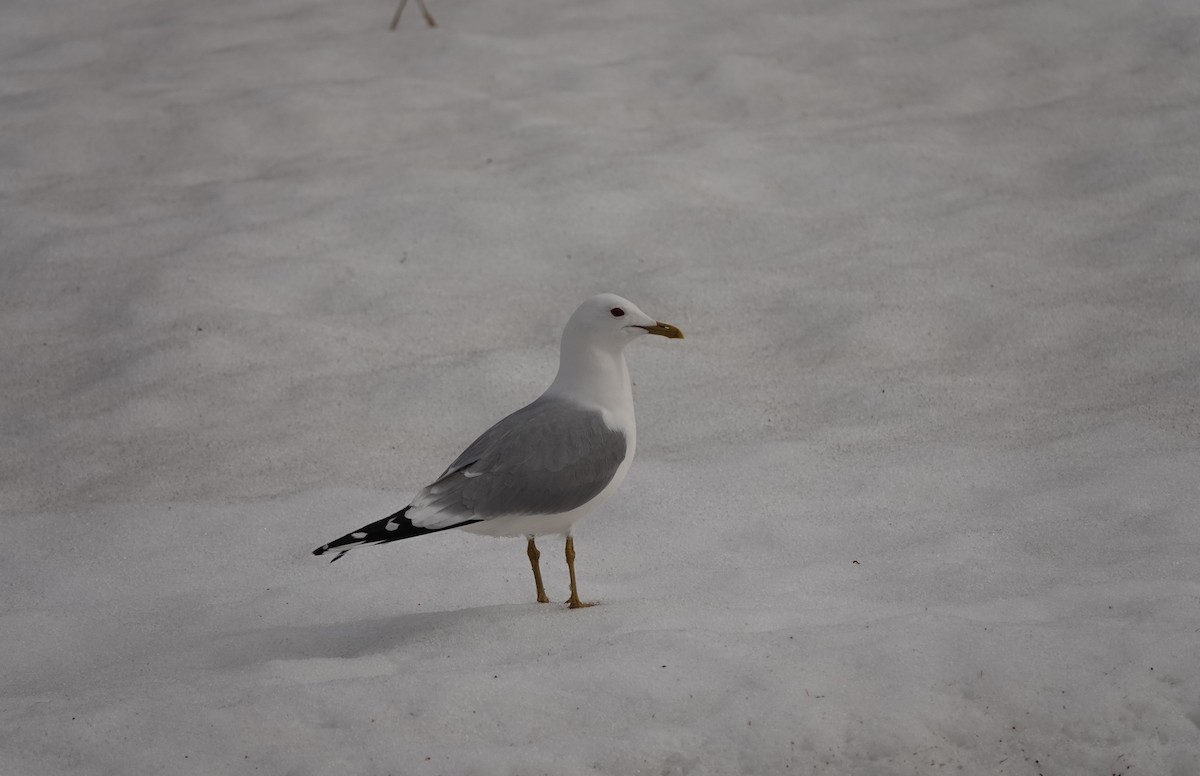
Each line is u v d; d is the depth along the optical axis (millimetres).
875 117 18688
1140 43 19812
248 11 23516
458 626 8117
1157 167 16141
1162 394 11555
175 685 7527
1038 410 11641
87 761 6801
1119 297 13547
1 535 10469
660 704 7008
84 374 13250
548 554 9727
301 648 8289
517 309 14312
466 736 6816
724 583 8883
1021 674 7184
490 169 17312
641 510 10297
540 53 21281
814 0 22750
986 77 19625
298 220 16016
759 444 11344
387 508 10531
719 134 18109
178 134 18625
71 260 15414
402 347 13539
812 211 16250
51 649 8648
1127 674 7156
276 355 13336
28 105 19562
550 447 8281
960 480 10445
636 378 12891
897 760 6762
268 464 11484
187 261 15094
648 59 20938
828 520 9953
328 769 6527
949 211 15898
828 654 7352
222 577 9633
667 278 14680
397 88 19938
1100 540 9141
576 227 15797
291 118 18891
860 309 13812
